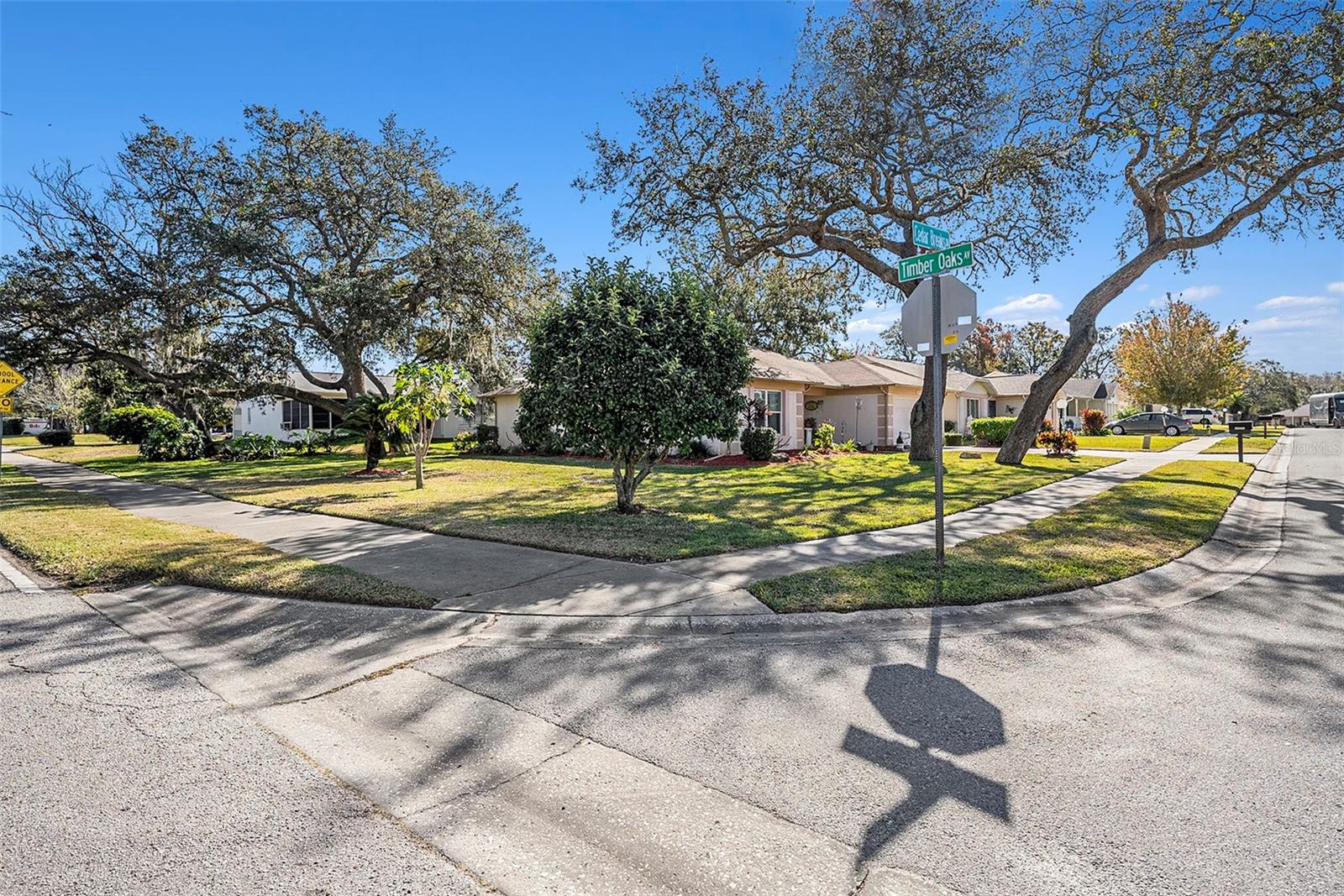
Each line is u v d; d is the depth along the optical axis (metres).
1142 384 44.56
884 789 2.97
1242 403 62.53
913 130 16.36
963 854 2.52
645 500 11.38
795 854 2.54
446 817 2.80
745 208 17.95
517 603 5.62
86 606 5.87
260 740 3.49
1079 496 11.71
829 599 5.61
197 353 26.00
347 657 4.66
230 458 25.39
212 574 6.43
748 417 20.14
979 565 6.66
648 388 8.59
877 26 15.44
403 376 14.34
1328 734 3.41
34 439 48.75
